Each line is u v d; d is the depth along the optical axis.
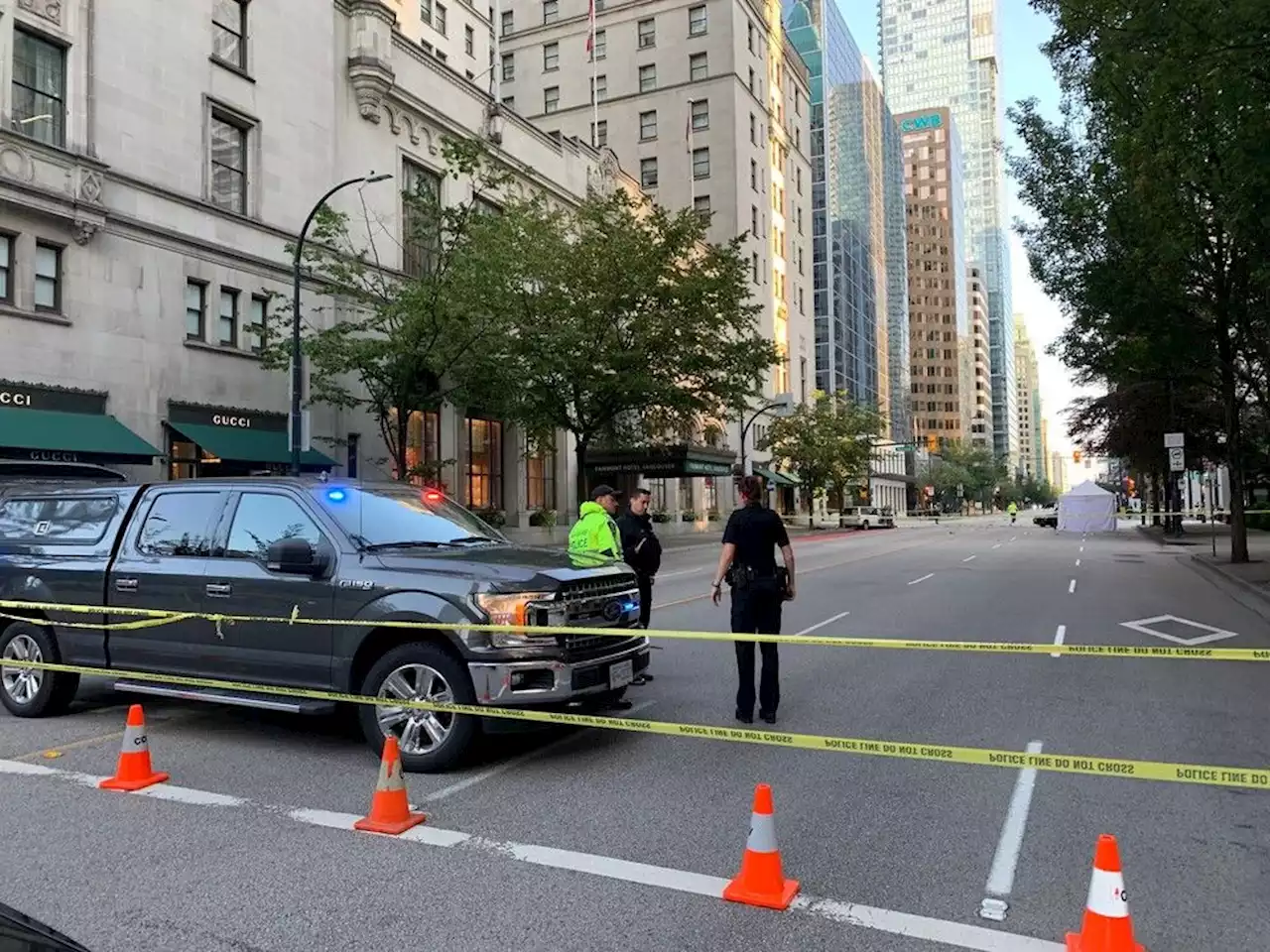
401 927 3.78
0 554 7.89
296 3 26.22
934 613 14.02
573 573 6.19
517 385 25.73
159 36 22.20
